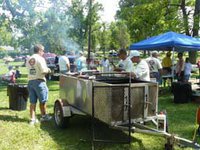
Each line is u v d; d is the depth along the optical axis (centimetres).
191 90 698
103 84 361
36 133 432
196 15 1407
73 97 446
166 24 1542
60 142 396
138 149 371
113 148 373
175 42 821
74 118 515
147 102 373
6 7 1187
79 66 909
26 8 1208
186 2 1580
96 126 468
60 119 453
